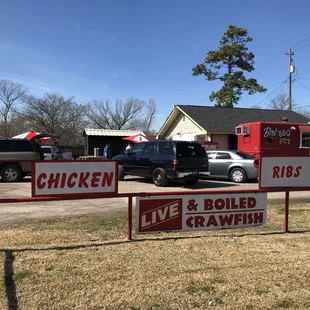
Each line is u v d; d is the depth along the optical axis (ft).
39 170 16.93
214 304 11.76
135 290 12.62
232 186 42.52
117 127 194.29
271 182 20.36
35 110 161.79
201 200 19.26
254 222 20.36
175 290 12.69
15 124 164.66
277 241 18.74
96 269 14.47
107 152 82.02
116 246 17.47
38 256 15.90
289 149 55.42
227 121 81.20
